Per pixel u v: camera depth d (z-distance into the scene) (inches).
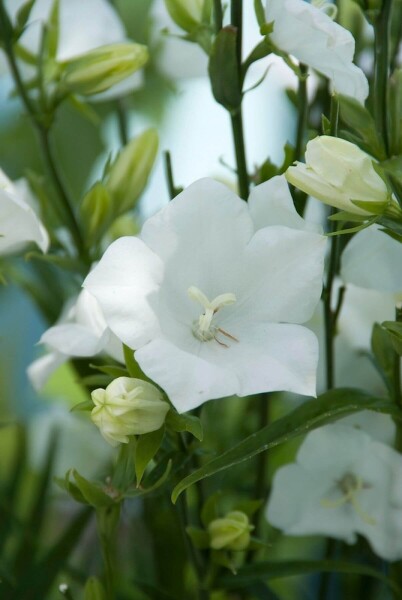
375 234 24.3
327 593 26.3
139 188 26.1
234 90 24.2
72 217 25.9
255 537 25.5
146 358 22.3
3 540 26.0
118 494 23.5
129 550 27.0
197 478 22.6
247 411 27.0
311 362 22.6
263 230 23.1
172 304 23.4
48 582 25.2
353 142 24.0
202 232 23.2
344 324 25.9
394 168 23.6
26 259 25.2
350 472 25.3
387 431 25.3
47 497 26.5
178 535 26.0
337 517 25.5
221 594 26.5
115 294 22.7
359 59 26.2
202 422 24.0
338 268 24.5
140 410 22.7
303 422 23.4
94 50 25.6
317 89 26.3
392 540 25.1
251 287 23.4
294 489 25.4
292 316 23.2
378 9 23.7
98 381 24.0
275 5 23.7
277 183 23.1
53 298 26.5
